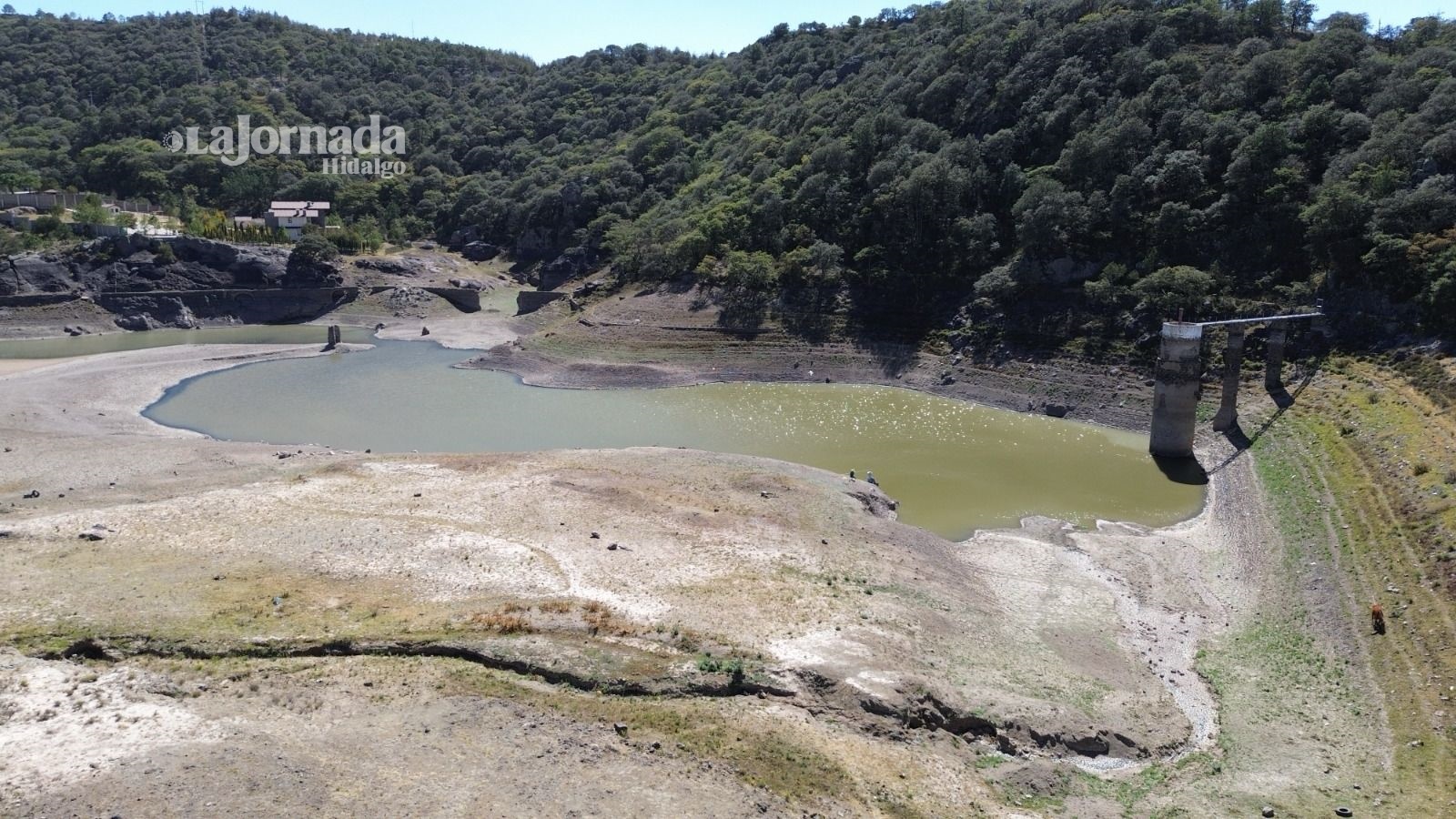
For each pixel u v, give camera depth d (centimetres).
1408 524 5484
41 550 5106
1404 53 12306
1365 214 9106
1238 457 8012
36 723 3366
